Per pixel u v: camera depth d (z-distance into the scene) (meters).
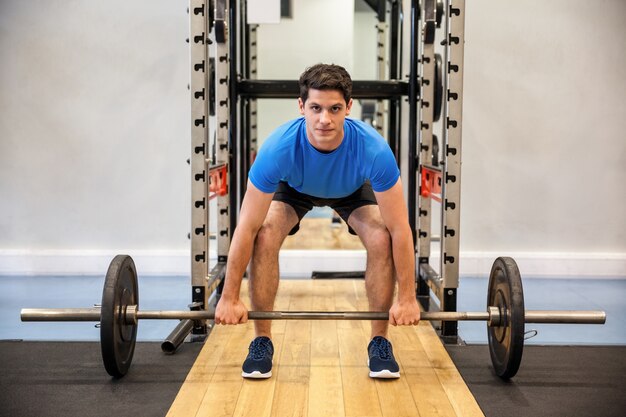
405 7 4.05
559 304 3.29
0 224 3.84
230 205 3.39
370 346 2.30
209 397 2.08
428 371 2.32
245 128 3.71
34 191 3.83
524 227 3.88
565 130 3.82
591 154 3.84
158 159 3.82
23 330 2.80
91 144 3.80
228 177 3.36
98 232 3.87
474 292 3.51
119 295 2.18
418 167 3.23
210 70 3.43
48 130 3.79
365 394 2.11
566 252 3.89
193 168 2.63
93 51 3.73
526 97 3.79
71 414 1.95
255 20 3.27
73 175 3.82
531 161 3.84
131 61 3.75
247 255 2.09
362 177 2.09
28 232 3.86
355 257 3.96
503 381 2.23
